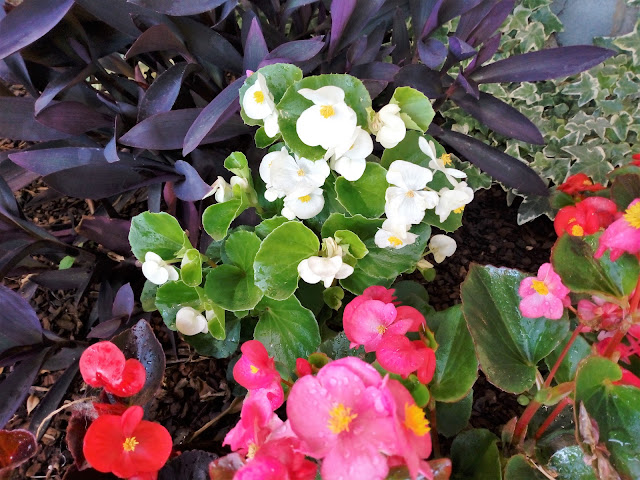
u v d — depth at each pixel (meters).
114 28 0.38
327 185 0.34
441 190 0.31
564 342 0.30
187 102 0.43
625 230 0.21
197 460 0.26
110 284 0.42
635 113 0.52
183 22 0.35
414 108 0.31
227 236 0.36
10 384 0.34
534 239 0.51
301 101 0.29
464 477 0.28
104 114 0.39
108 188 0.37
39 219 0.53
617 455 0.21
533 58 0.39
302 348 0.34
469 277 0.28
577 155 0.52
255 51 0.35
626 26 0.56
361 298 0.26
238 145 0.45
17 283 0.49
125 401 0.27
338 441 0.19
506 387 0.25
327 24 0.45
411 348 0.23
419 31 0.40
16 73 0.38
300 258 0.32
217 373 0.41
